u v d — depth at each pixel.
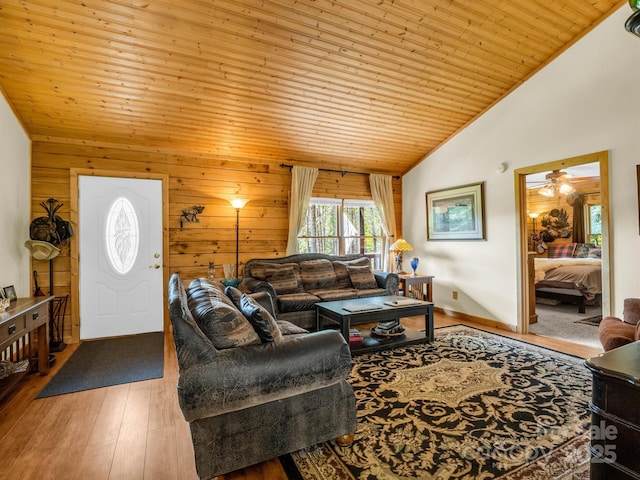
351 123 4.30
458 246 4.81
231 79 3.30
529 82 3.88
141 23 2.64
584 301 5.11
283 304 3.87
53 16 2.51
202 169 4.43
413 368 2.93
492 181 4.32
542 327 4.27
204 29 2.75
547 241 8.13
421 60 3.41
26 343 3.40
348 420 1.87
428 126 4.59
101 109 3.47
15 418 2.19
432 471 1.64
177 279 2.36
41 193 3.71
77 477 1.64
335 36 3.00
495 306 4.30
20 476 1.64
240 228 4.64
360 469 1.67
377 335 3.64
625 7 3.13
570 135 3.52
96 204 3.95
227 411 1.58
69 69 2.97
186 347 1.56
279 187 4.90
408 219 5.77
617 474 1.02
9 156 3.16
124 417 2.20
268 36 2.90
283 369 1.67
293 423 1.73
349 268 4.73
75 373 2.92
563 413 2.16
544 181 6.76
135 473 1.67
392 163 5.52
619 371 1.02
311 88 3.59
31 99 3.23
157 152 4.20
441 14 2.93
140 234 4.14
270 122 4.04
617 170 3.17
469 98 4.13
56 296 3.78
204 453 1.56
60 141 3.78
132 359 3.27
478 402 2.32
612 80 3.20
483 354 3.27
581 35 3.41
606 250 3.23
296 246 4.91
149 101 3.44
